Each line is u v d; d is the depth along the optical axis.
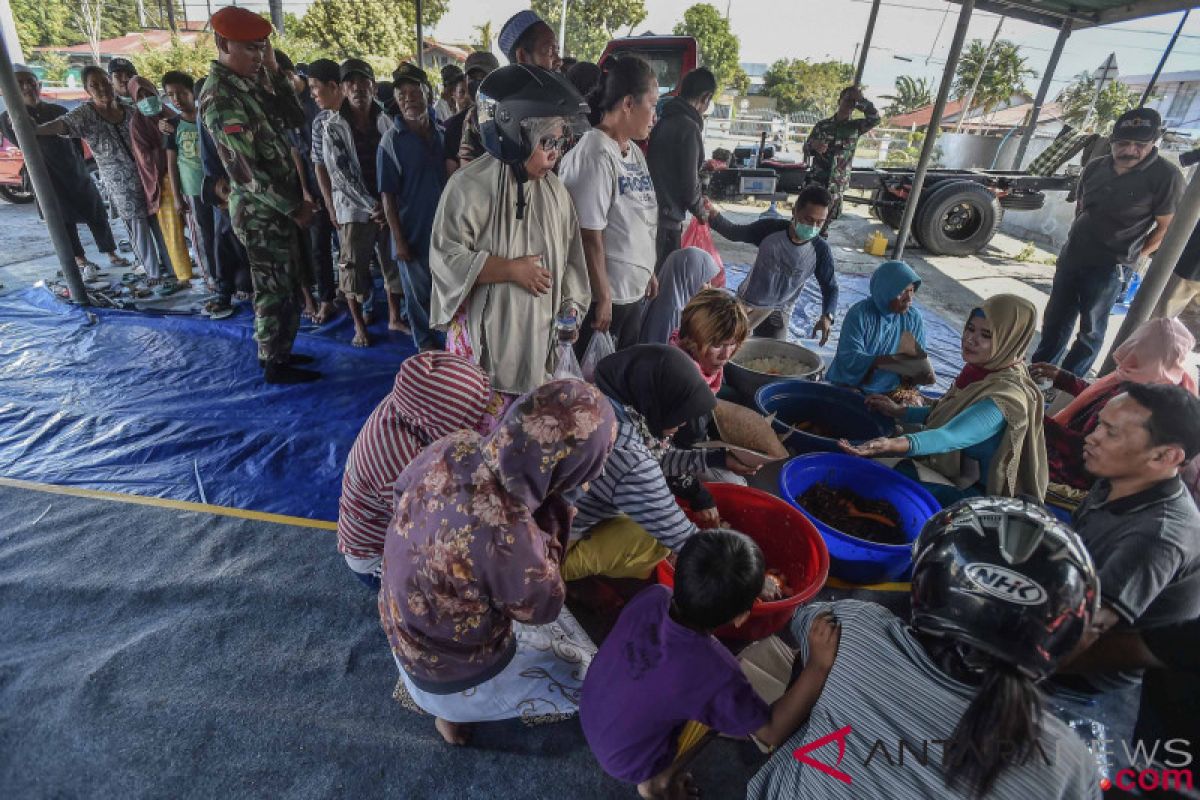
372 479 1.79
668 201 3.85
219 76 3.11
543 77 2.18
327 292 4.67
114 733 1.71
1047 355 4.18
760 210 9.67
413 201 3.60
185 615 2.10
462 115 4.02
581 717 1.52
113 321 4.36
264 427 3.26
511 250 2.41
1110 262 3.77
